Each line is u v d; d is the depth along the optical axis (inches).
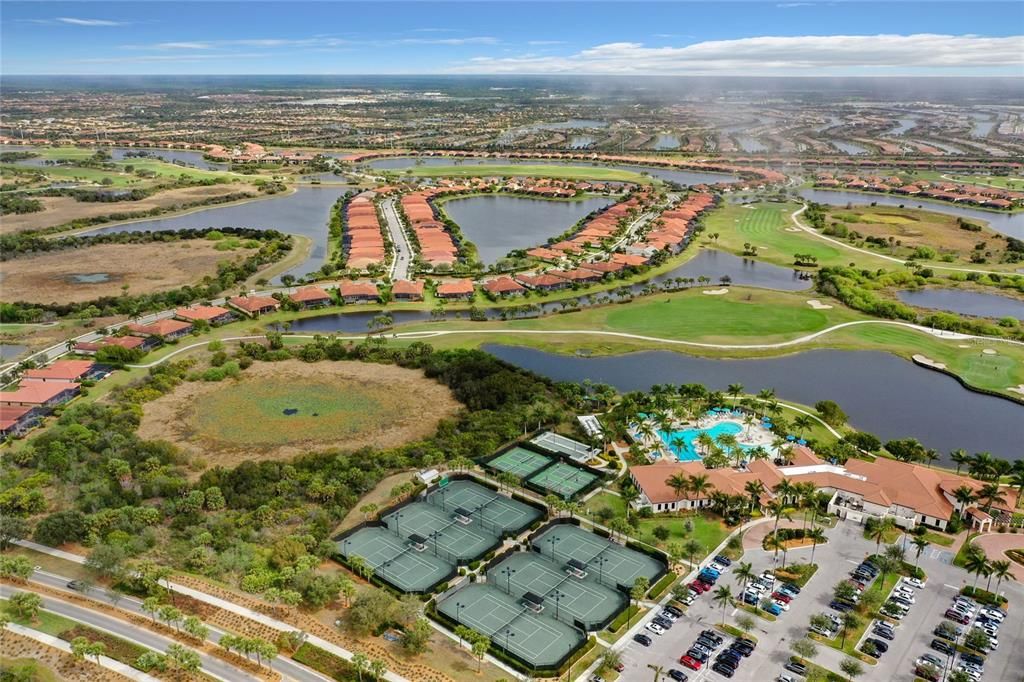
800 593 5349.4
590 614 5241.1
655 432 7810.0
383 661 4658.0
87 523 5944.9
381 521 6338.6
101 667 4559.5
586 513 6451.8
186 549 5708.7
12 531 5772.6
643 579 5300.2
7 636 4808.1
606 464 7288.4
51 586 5344.5
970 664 4608.8
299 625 5009.8
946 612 5098.4
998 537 5994.1
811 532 6102.4
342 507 6510.8
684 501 6496.1
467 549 6018.7
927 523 6156.5
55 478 6796.3
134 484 6737.2
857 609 5152.6
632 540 6067.9
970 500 6136.8
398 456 7268.7
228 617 5049.2
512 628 5108.3
